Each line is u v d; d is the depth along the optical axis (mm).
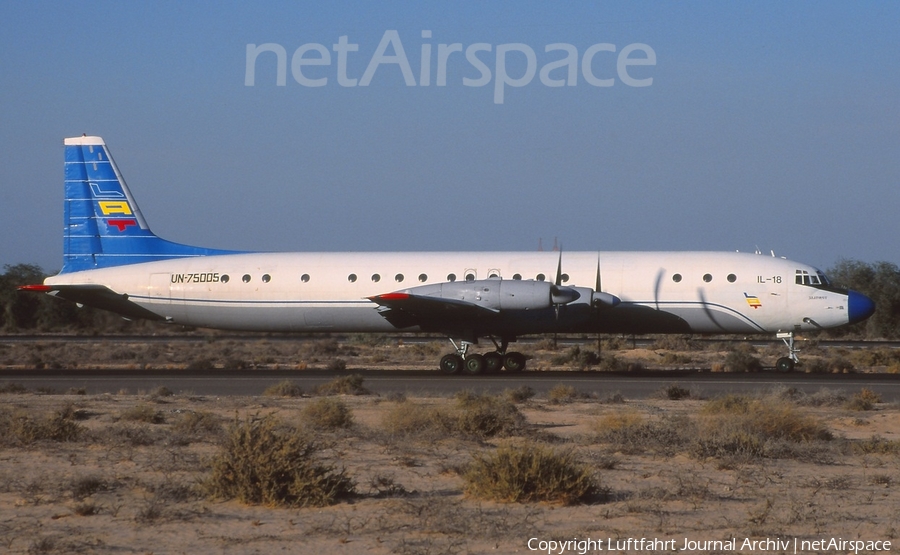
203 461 56000
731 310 132875
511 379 126000
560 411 90500
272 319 146000
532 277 136000
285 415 85562
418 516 42594
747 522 42125
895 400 100688
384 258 143750
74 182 155875
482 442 67562
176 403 98875
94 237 155375
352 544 38094
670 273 134125
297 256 147250
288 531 40250
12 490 49438
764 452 61250
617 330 137375
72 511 44188
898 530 40594
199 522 41906
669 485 51312
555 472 46938
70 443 66750
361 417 85438
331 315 143250
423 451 63469
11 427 68438
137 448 64875
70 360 185500
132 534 39750
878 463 59438
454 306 126438
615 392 108938
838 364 143750
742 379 123562
